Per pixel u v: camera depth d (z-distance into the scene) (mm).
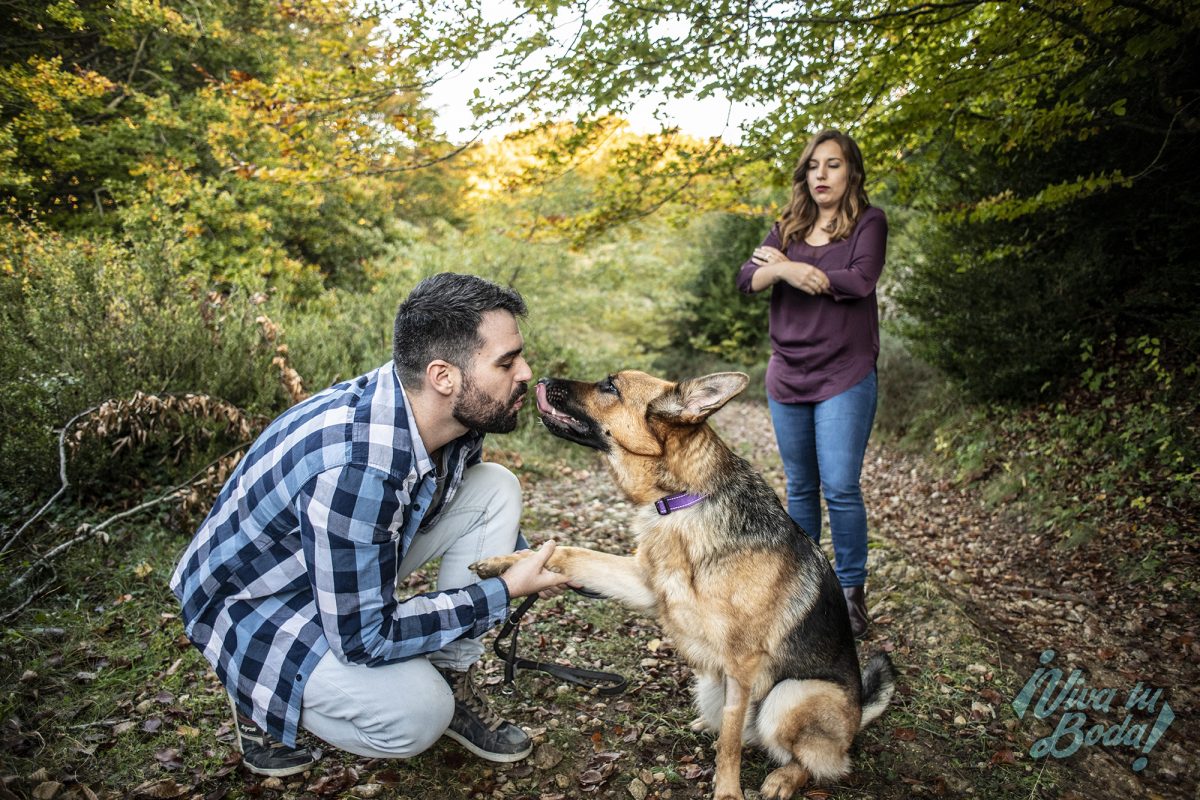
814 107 4398
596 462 7215
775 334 3482
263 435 2109
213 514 2131
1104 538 4785
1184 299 5742
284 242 9977
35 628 2891
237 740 2471
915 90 4297
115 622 3119
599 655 3316
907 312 8156
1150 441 5250
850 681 2621
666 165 5023
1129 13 3500
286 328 5961
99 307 4500
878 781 2621
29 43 6973
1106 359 6191
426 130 4375
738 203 5941
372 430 1947
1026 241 6723
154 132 8359
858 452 3299
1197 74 4793
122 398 4098
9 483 3727
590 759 2586
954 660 3389
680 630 2600
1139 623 3854
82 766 2291
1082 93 4262
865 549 3424
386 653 2006
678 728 2826
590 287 12430
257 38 9094
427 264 9500
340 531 1901
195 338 4723
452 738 2527
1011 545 5262
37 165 7410
